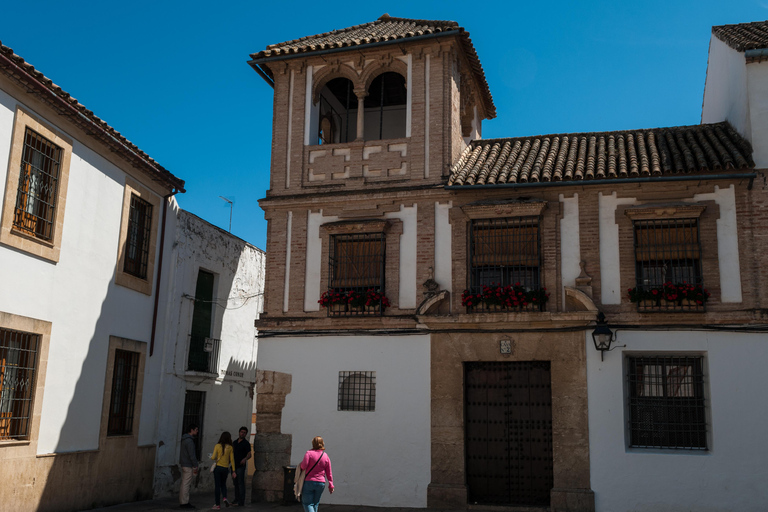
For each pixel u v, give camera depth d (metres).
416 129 15.50
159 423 16.03
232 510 13.64
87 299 13.52
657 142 15.52
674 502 12.63
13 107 11.60
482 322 13.95
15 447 11.40
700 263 13.39
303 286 15.34
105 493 13.85
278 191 15.98
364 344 14.67
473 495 13.81
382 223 14.95
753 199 13.36
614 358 13.38
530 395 13.94
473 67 17.36
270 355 15.16
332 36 17.53
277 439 14.72
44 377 12.20
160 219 16.44
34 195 12.24
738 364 12.85
